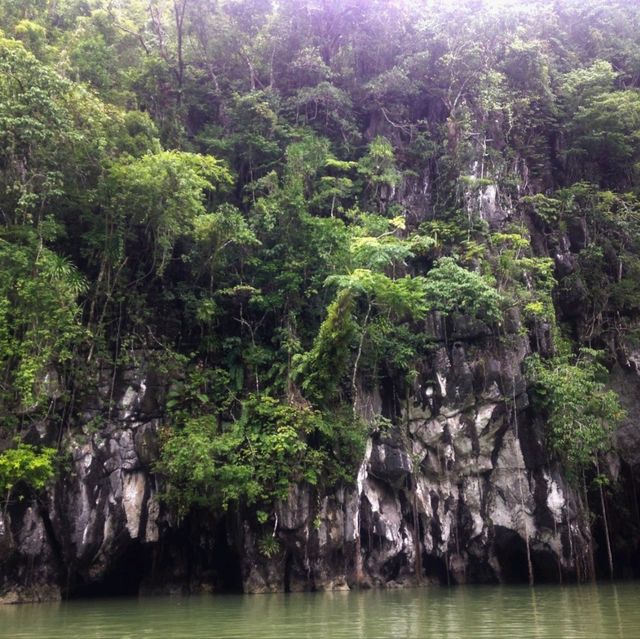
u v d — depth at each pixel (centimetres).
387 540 2175
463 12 3167
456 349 2402
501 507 2317
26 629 1194
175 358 2183
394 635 998
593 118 3062
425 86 3108
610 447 2481
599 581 2291
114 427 2022
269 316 2403
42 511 1866
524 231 2755
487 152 2902
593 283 2833
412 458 2303
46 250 1911
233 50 3019
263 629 1116
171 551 2123
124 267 2238
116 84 2608
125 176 2061
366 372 2345
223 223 2230
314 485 2038
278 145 2802
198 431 2023
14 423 1836
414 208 2875
